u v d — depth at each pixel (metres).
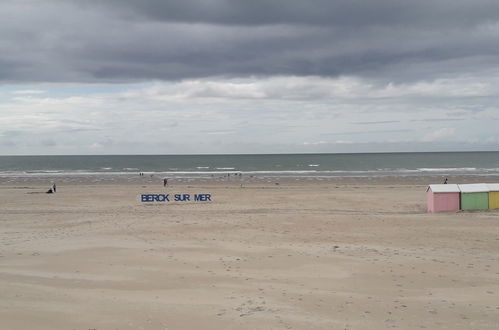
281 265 14.20
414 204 31.39
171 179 58.91
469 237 18.88
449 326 8.82
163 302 10.41
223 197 35.88
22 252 16.20
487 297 10.80
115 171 85.38
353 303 10.33
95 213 27.03
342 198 35.00
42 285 11.90
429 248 16.73
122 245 17.47
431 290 11.42
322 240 18.44
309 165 107.88
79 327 8.70
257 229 21.09
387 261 14.58
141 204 31.77
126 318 9.24
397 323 8.98
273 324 8.91
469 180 54.78
